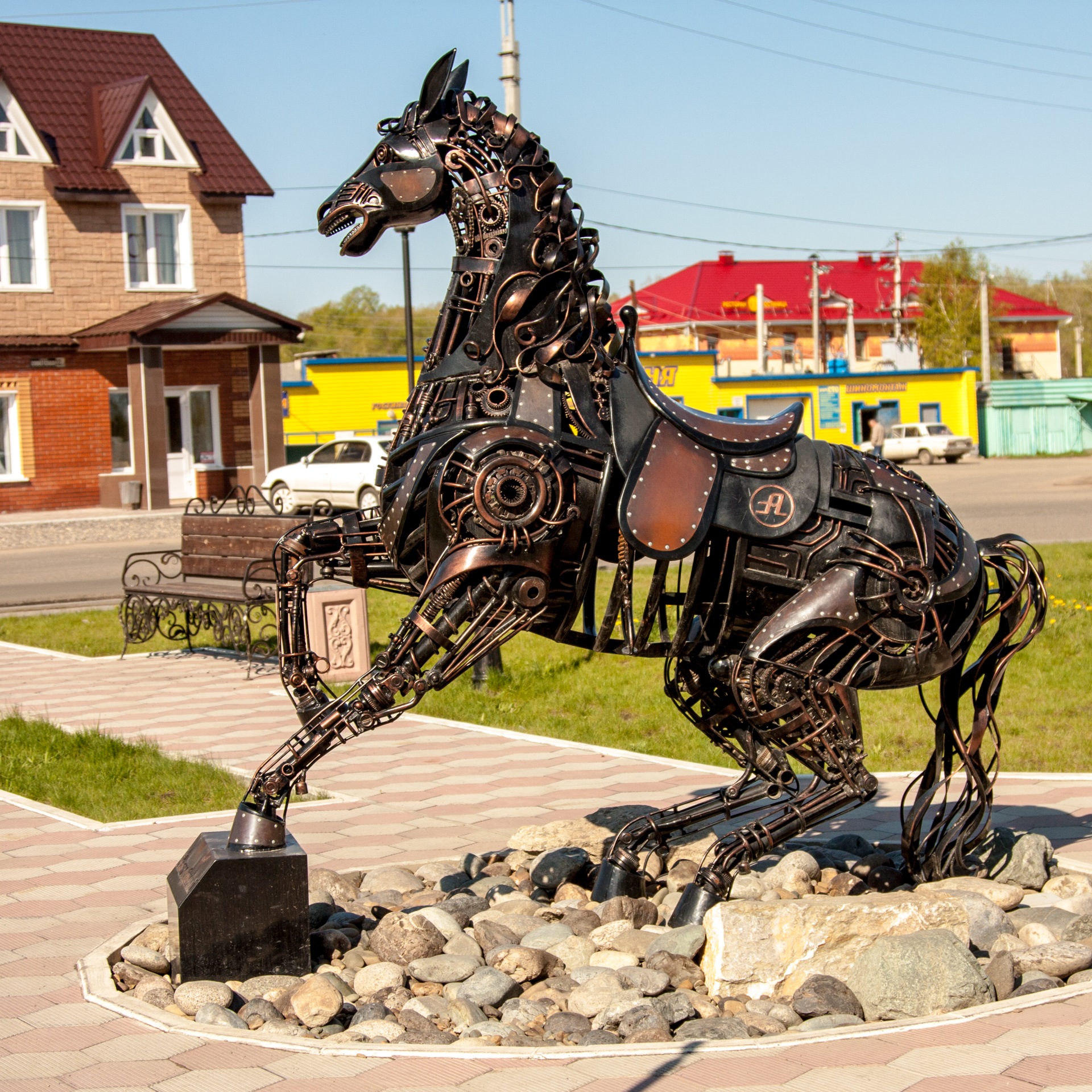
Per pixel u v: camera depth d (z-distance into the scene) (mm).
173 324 26984
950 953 4125
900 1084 3492
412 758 7863
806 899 4672
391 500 4531
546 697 9633
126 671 11273
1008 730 8312
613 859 5230
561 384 4547
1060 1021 3869
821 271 59625
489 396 4531
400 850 6039
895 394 45750
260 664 11461
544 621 4668
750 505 4602
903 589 4672
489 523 4355
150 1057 3793
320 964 4730
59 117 28688
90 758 7785
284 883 4527
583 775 7371
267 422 29156
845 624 4609
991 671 5242
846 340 55531
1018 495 28344
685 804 5477
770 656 4645
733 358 54250
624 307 4578
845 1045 3758
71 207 27953
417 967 4531
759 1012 4148
